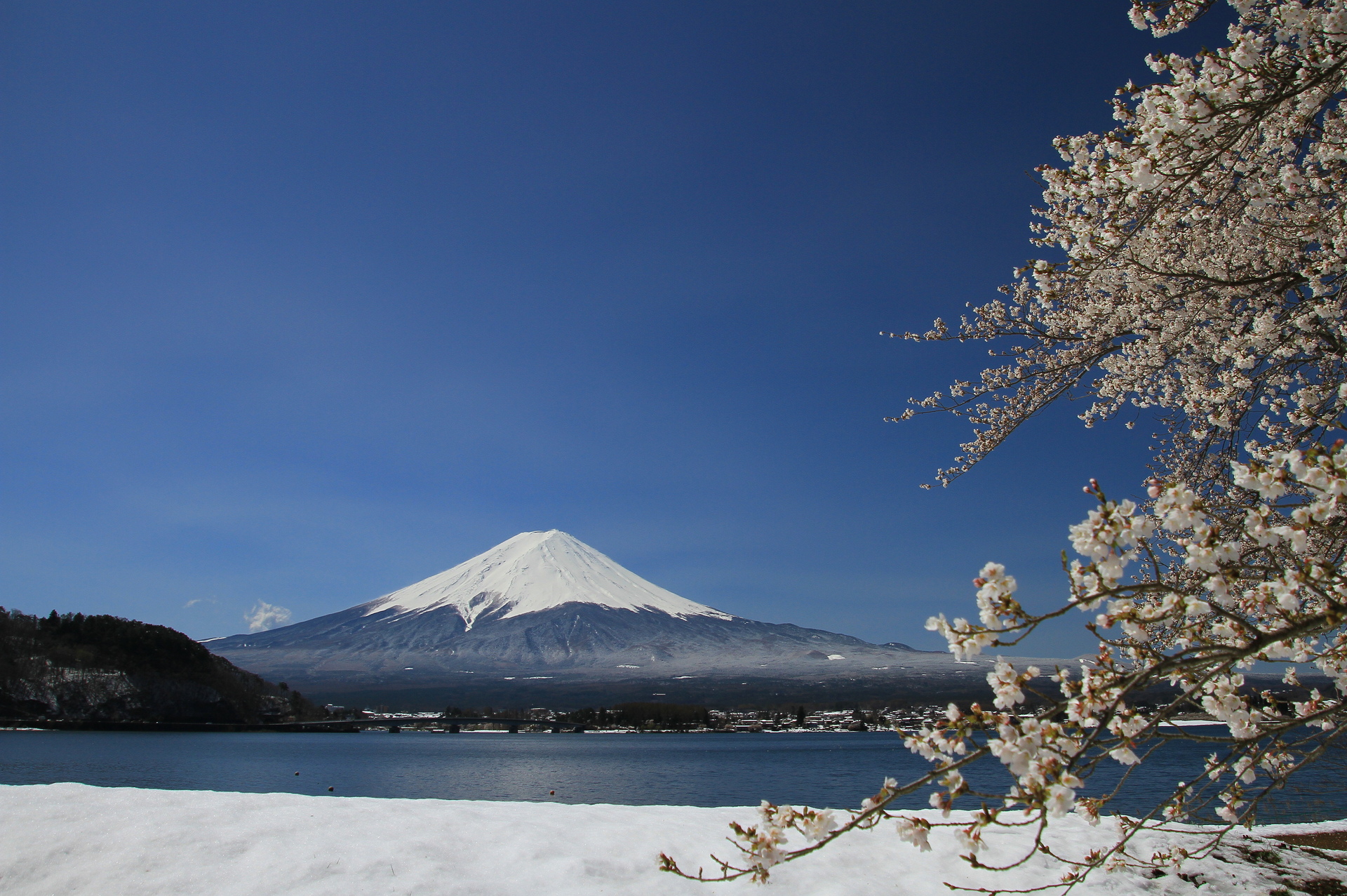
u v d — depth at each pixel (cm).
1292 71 448
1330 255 549
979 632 317
